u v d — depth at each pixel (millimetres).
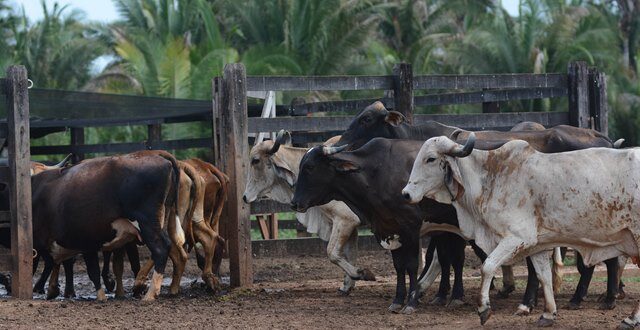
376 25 35969
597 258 9391
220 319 10344
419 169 9891
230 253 13344
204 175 13016
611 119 36312
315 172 11117
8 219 12359
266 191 13414
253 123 13641
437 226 11078
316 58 35500
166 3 39344
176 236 12195
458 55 36906
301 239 14938
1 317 10484
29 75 38250
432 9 44406
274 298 12195
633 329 9117
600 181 9094
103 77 34031
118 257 12578
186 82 32281
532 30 36500
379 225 11125
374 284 13570
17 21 41781
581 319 10023
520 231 9383
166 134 30141
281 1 37656
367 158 11062
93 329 9711
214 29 35094
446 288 11547
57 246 12289
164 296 12508
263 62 33125
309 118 13953
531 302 10523
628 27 46469
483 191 9641
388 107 14648
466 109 34844
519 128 13148
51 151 19219
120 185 11883
